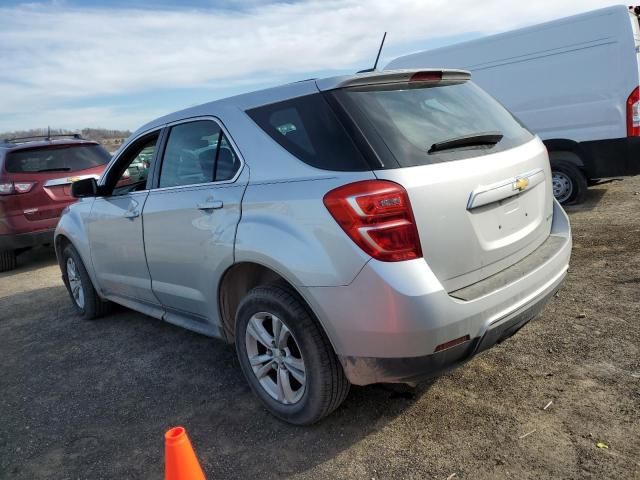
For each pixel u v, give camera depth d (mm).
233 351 4047
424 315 2268
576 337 3527
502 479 2334
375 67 3045
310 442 2762
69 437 3084
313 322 2645
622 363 3137
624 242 5371
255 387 3057
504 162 2752
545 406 2816
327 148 2566
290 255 2570
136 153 4137
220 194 3047
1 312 5836
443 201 2416
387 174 2350
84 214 4652
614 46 6422
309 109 2711
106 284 4629
